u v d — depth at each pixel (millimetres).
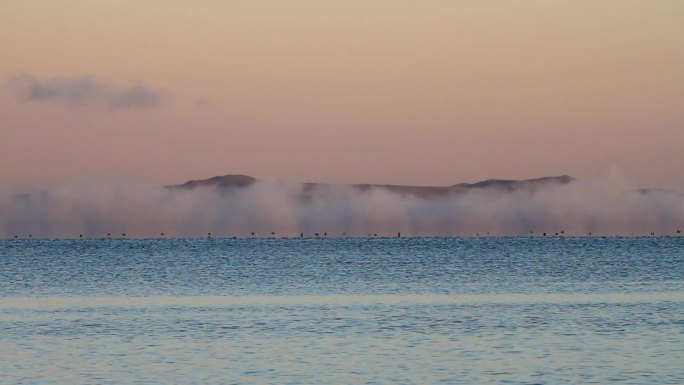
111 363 167875
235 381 150500
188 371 159375
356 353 178250
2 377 154750
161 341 196750
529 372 157125
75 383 149500
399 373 156750
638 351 179000
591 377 152750
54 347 188250
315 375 155375
